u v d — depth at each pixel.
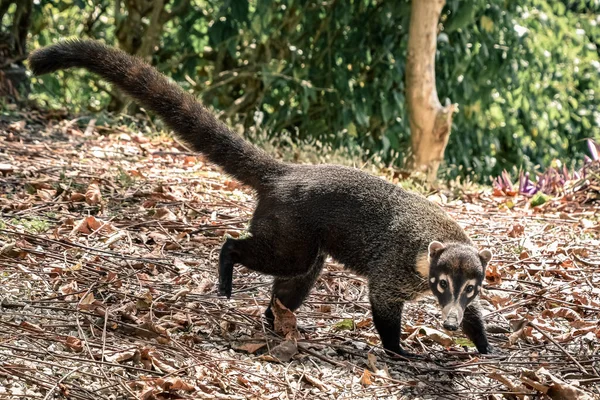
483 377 5.12
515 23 12.56
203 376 4.54
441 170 11.31
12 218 6.48
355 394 4.71
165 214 7.00
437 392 4.86
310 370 4.93
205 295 5.62
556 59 13.38
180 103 5.96
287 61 12.38
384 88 12.04
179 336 5.02
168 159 8.97
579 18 13.76
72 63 6.07
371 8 12.25
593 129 14.63
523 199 9.56
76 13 13.74
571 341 5.60
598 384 5.04
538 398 4.83
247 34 11.71
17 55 11.47
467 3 11.62
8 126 9.40
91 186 7.19
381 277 5.31
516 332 5.53
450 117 11.21
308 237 5.46
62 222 6.55
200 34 12.50
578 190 9.52
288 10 12.09
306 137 12.34
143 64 6.08
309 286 5.70
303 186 5.54
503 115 13.23
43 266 5.67
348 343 5.43
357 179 5.58
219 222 7.07
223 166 5.86
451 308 4.97
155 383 4.31
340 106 12.20
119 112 11.80
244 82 12.76
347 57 12.31
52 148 8.77
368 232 5.41
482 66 12.41
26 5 11.52
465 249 5.17
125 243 6.36
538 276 6.65
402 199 5.54
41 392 4.13
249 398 4.39
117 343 4.75
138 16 12.30
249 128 11.70
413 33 11.12
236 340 5.17
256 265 5.51
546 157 13.80
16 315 4.87
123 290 5.48
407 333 5.73
